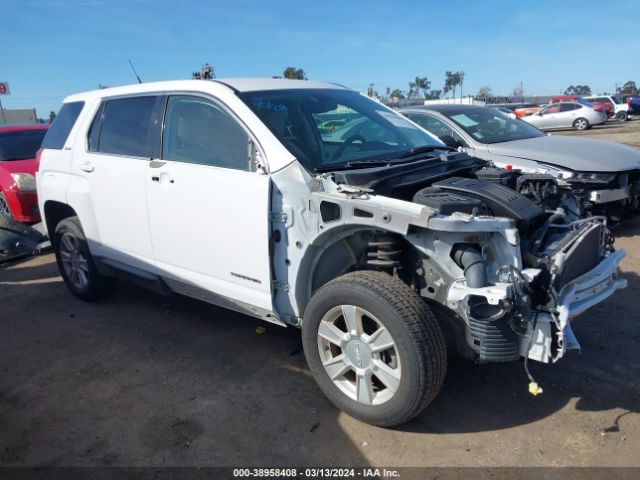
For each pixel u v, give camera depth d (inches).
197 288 160.4
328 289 124.3
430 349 112.3
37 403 143.8
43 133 383.9
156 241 168.1
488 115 312.0
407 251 125.9
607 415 127.6
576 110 1104.2
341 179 128.9
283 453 119.3
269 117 146.4
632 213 273.9
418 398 113.9
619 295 194.4
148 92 174.1
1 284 246.7
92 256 200.7
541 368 148.9
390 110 187.2
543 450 116.6
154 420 133.2
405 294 115.1
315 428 127.2
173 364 160.9
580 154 264.1
